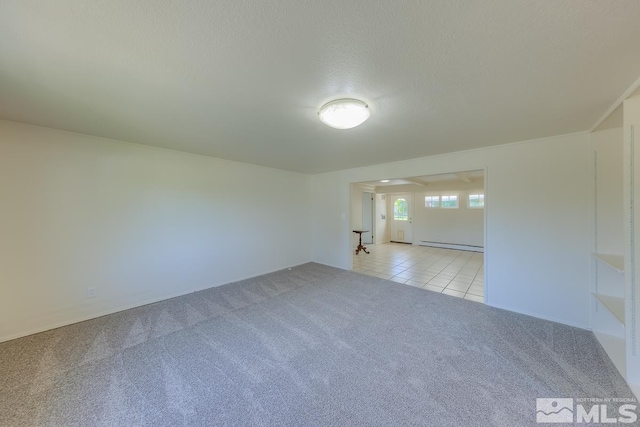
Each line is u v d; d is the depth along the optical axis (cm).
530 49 122
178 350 217
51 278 256
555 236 271
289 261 514
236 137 274
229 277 411
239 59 131
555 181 270
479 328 256
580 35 111
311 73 144
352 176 486
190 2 94
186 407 156
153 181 326
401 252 698
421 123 228
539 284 281
